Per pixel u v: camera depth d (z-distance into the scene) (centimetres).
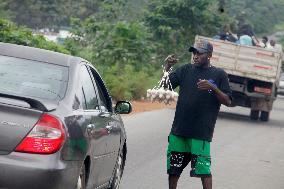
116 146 1284
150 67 4872
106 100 1295
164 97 1300
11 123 937
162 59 5616
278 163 2136
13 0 8512
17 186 928
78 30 4706
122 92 3934
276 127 3484
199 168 1259
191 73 1270
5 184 926
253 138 2802
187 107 1259
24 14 8644
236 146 2464
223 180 1733
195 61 1274
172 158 1285
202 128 1256
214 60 3634
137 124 2886
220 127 3156
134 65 4588
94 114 1118
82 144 1013
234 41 4053
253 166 2019
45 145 940
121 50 4478
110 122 1227
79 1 9119
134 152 2086
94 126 1087
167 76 1289
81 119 1030
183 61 5694
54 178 939
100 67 4281
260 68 3603
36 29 8788
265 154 2317
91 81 1170
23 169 927
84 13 9062
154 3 5900
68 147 966
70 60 1114
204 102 1256
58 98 1023
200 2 5806
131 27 4622
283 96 7144
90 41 4634
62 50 3766
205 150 1262
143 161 1922
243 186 1672
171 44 5709
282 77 6488
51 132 945
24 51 1102
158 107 3834
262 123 3656
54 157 942
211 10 5888
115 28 4591
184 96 1265
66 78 1069
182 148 1280
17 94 1009
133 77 4262
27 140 936
